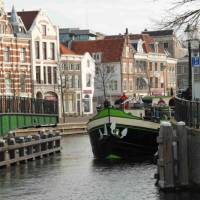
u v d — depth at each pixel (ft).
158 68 391.86
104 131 119.55
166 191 76.95
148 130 118.32
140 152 120.16
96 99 344.90
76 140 193.47
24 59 279.90
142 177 94.99
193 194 75.56
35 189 87.30
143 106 131.44
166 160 76.69
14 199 79.56
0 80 263.70
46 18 296.71
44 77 294.05
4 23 267.18
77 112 319.47
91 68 330.54
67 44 354.33
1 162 113.29
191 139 77.36
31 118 157.07
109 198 78.13
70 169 110.42
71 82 315.58
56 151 146.00
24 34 279.90
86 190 85.20
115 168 108.17
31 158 128.57
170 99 128.16
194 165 76.95
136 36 382.42
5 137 127.65
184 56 424.05
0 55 264.93
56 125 191.31
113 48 350.64
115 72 347.77
